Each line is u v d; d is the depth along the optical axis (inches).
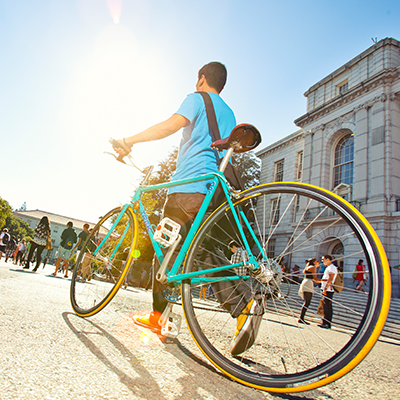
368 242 40.2
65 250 269.6
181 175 74.2
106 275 86.0
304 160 794.2
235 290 57.9
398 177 585.6
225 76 86.7
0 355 39.1
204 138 73.7
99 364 42.5
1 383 31.7
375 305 37.2
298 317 50.5
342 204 44.6
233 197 60.8
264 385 42.4
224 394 40.4
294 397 43.1
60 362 40.5
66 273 269.4
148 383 39.2
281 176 920.9
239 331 55.1
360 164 634.8
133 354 50.0
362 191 615.2
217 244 66.8
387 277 37.4
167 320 68.0
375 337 35.9
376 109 631.8
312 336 100.7
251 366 51.9
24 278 146.6
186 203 67.8
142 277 483.5
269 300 55.6
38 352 42.6
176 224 63.6
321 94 822.5
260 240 56.5
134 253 69.9
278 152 949.8
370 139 631.8
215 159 73.2
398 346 150.6
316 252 568.4
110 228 86.0
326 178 724.0
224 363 47.2
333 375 37.6
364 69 706.2
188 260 58.5
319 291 51.5
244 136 65.0
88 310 71.2
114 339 56.8
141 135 70.7
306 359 62.0
